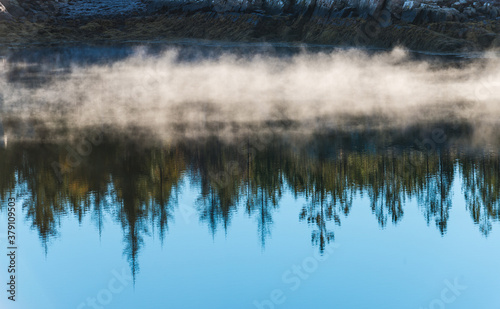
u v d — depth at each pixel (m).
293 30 37.25
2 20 39.09
